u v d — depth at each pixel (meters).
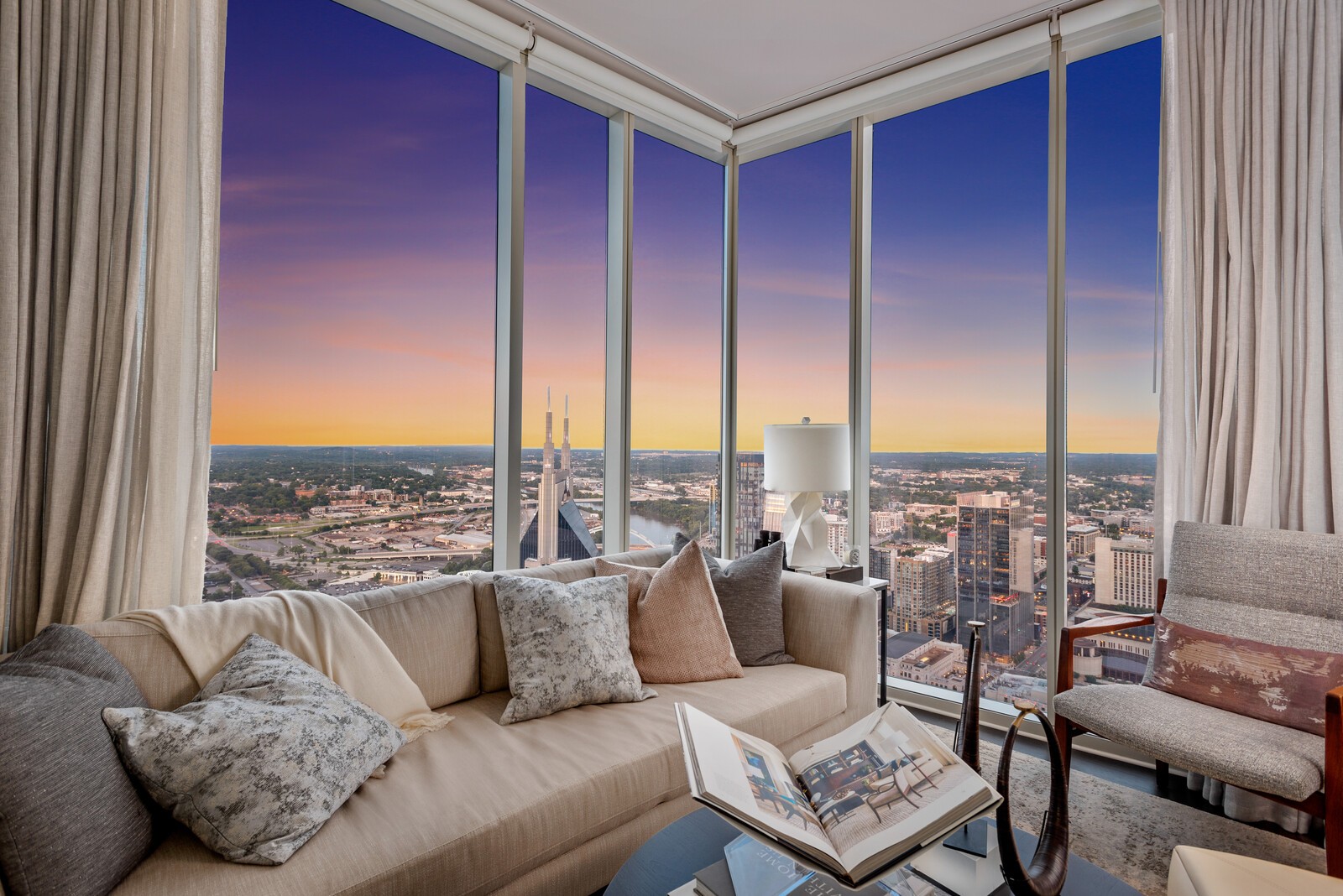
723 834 1.41
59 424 1.73
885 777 1.21
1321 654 1.93
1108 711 2.04
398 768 1.67
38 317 1.71
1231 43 2.38
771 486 3.11
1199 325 2.46
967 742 1.23
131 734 1.31
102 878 1.17
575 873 1.63
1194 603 2.27
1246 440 2.34
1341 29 2.22
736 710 2.09
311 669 1.70
